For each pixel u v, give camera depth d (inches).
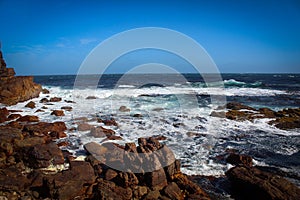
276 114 582.6
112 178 241.8
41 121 488.7
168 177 247.3
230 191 247.0
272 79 1844.2
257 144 389.7
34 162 271.0
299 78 2033.7
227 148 368.5
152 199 219.0
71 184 219.9
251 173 252.4
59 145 352.8
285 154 346.9
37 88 797.2
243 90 1069.8
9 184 223.0
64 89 1002.7
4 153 283.7
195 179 269.6
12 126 409.7
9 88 650.2
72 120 502.9
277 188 225.3
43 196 219.3
